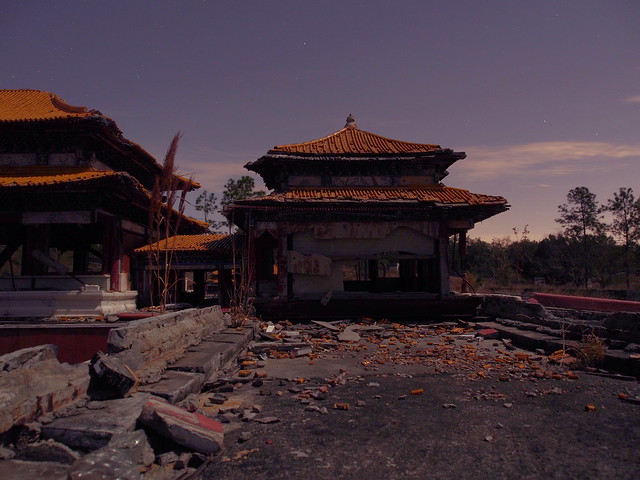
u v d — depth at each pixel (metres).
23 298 15.48
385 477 3.96
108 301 16.09
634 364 7.73
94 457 3.49
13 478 3.39
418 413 5.84
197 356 7.58
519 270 35.25
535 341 10.52
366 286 21.55
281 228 16.14
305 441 4.83
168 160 8.81
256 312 15.59
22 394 4.05
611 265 39.59
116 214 17.73
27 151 17.53
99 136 17.38
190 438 4.37
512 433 5.08
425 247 16.42
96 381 5.09
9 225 17.80
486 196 16.66
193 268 19.16
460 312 15.79
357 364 9.14
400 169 17.89
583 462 4.30
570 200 43.53
